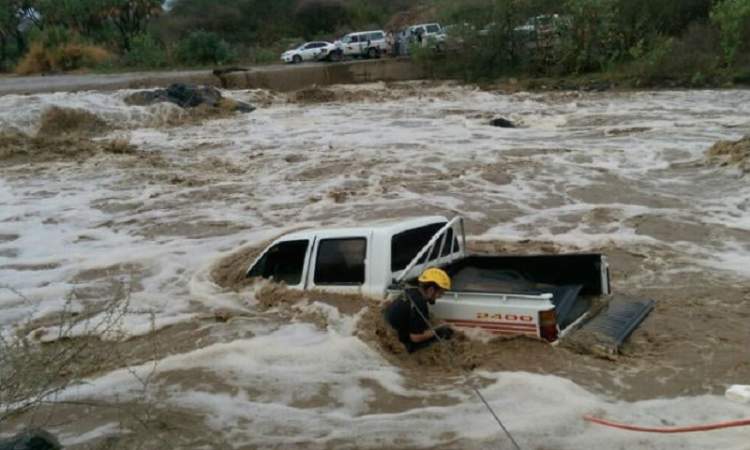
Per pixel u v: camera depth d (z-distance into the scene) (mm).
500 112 30797
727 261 11359
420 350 7605
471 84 43125
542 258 8539
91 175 19578
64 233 14422
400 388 7066
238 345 8062
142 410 6902
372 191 16734
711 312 9031
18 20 61500
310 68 42688
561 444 5977
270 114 31859
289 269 9250
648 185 16500
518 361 7230
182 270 11852
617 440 5984
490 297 7453
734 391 6625
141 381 7441
